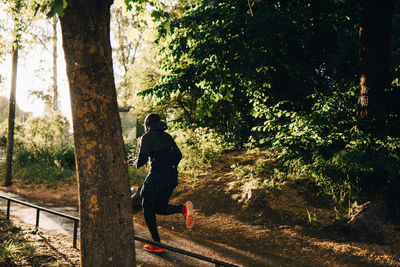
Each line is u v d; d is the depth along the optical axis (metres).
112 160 2.46
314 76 8.88
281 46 7.15
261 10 6.97
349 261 4.12
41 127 13.77
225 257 4.36
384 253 4.19
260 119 11.23
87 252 2.46
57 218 6.34
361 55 6.57
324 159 6.02
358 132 5.73
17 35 9.09
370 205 5.09
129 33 3.39
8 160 10.41
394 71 6.98
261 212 5.86
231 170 8.31
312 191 6.38
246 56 6.92
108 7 2.54
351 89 6.95
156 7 3.32
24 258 3.74
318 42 8.23
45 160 12.77
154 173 4.16
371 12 6.34
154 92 8.23
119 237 2.47
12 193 9.23
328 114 6.38
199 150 9.79
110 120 2.46
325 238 4.84
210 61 7.52
